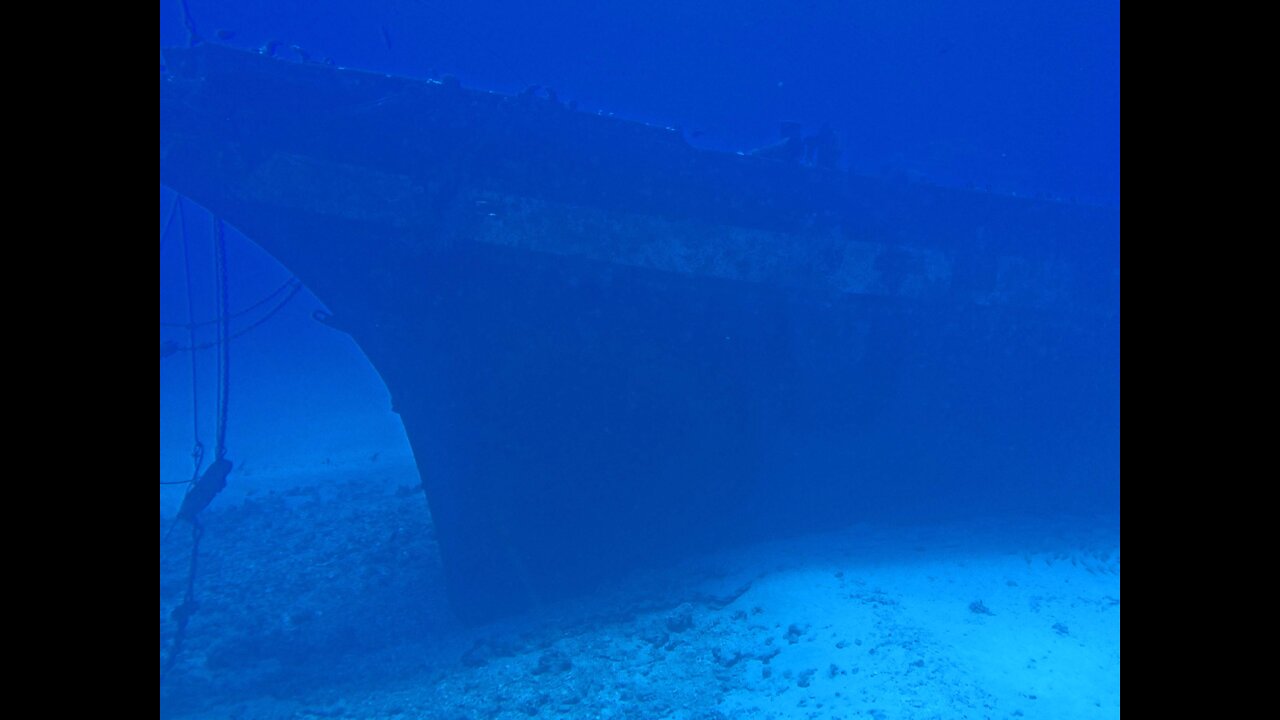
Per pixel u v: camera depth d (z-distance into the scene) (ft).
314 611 27.20
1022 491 32.91
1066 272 30.91
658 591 24.50
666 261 25.76
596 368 25.96
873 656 17.75
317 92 22.95
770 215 26.86
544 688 19.03
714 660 19.34
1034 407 32.35
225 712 20.33
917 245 28.81
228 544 34.94
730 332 26.89
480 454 25.66
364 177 23.47
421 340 25.07
